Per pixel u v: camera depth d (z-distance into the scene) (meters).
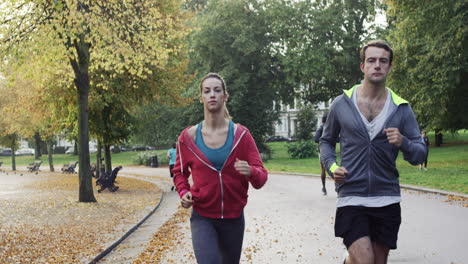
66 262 6.73
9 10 11.51
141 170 38.09
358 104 3.73
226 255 3.94
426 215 10.02
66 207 13.49
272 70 46.72
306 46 39.78
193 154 3.83
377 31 40.38
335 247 7.36
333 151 3.88
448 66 21.38
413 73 22.64
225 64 45.62
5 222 10.70
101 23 12.28
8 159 75.75
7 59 11.73
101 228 9.79
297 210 11.55
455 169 23.08
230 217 3.81
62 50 12.08
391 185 3.67
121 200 15.39
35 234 9.13
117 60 13.45
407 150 3.46
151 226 10.35
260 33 43.75
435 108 23.08
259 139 46.06
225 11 42.97
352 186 3.68
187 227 9.89
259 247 7.53
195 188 3.84
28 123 36.25
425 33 22.45
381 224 3.66
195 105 43.69
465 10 21.50
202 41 42.50
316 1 41.94
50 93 20.22
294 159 42.50
